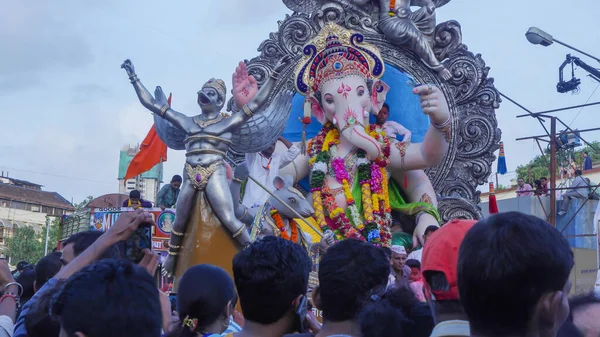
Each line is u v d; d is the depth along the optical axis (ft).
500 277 7.09
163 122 27.53
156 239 35.01
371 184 38.75
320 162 39.37
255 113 26.78
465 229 9.36
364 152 39.73
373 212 38.06
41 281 17.84
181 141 27.35
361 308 11.34
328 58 40.45
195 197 24.89
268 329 11.53
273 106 27.68
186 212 24.88
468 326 8.77
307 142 41.57
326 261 11.51
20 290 18.03
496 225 7.41
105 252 13.24
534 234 7.20
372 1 43.32
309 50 40.83
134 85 26.00
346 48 40.42
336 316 11.32
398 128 41.24
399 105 42.50
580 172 54.13
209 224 24.68
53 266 17.88
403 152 38.99
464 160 42.32
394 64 42.68
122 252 15.67
